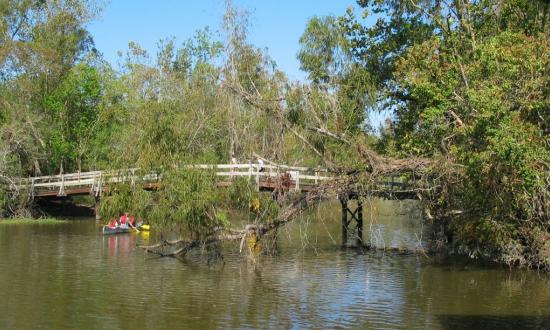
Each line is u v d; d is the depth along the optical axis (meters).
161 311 16.70
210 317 16.22
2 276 20.81
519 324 15.85
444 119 21.80
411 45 27.41
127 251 26.78
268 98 22.64
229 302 17.86
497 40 20.41
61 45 47.72
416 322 15.98
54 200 46.62
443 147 21.67
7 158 41.69
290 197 24.89
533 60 18.58
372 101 24.44
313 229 38.59
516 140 17.84
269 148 24.05
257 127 23.50
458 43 24.00
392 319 16.27
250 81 23.42
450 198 23.39
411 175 23.23
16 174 42.28
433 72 21.84
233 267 23.44
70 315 16.11
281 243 31.12
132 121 25.92
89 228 36.44
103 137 45.72
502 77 18.98
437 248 28.73
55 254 25.72
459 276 22.23
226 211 23.17
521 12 24.28
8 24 46.59
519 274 22.56
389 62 27.88
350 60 24.52
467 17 24.94
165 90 31.52
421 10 26.83
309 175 29.42
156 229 23.70
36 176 46.12
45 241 30.00
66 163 52.09
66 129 48.44
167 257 25.28
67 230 35.19
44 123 44.62
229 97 23.47
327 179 23.80
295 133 22.97
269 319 16.12
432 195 23.61
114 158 24.31
